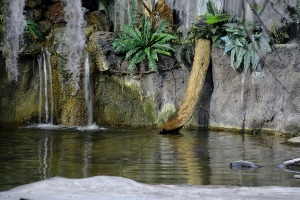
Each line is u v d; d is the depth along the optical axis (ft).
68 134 48.44
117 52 55.83
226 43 51.42
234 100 52.16
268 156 37.99
